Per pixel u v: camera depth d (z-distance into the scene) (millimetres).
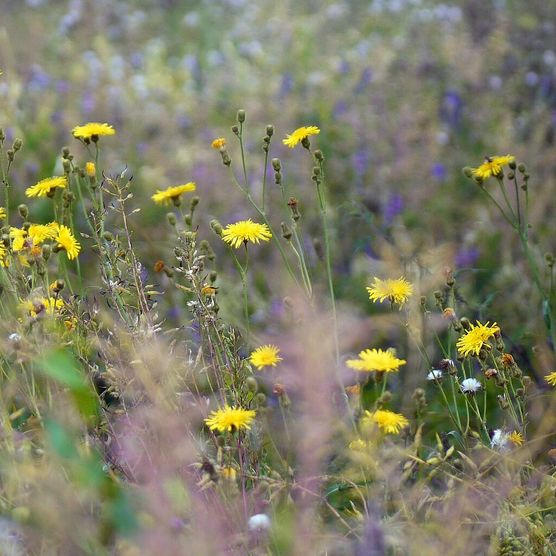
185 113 8906
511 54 9305
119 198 3682
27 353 3074
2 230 3607
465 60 9266
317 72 9820
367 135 7738
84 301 3836
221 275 5492
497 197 6648
